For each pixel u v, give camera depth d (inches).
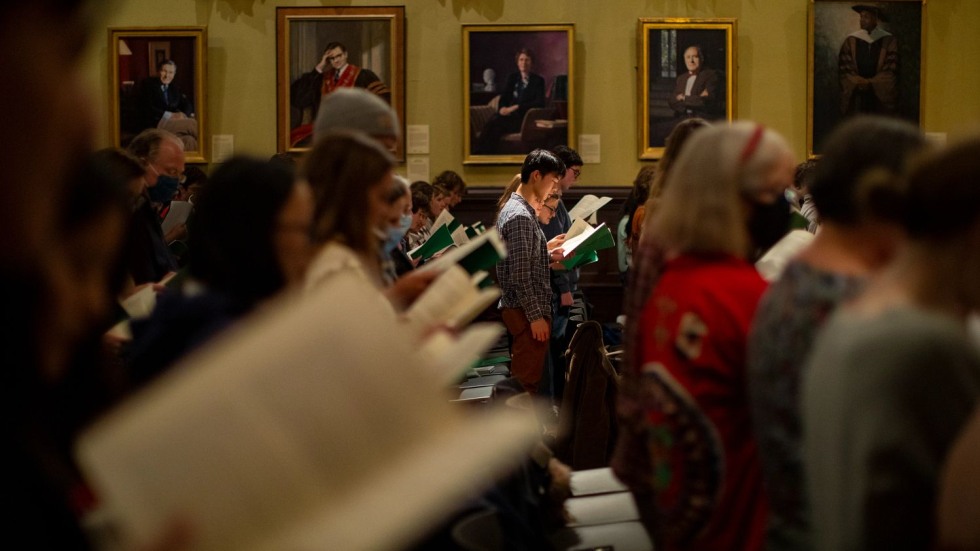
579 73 466.6
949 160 69.9
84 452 48.3
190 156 462.6
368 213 126.9
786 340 89.3
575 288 358.6
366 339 51.9
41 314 47.5
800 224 130.0
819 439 73.7
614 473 114.7
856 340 70.3
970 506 62.4
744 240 105.9
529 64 462.9
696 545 99.7
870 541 67.9
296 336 51.1
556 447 237.1
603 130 467.2
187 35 459.5
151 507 47.7
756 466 99.9
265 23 464.1
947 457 67.2
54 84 39.1
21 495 47.1
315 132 151.6
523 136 465.1
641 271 117.4
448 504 46.8
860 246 90.9
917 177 71.2
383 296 116.3
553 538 144.3
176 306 89.8
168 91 461.1
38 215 39.5
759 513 99.2
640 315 113.1
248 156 102.0
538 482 143.5
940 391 67.6
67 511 49.8
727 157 105.2
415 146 467.8
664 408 100.3
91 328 76.9
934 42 463.8
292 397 50.0
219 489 48.2
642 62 460.8
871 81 462.3
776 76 464.8
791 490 88.9
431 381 52.2
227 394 49.4
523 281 286.7
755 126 108.3
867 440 68.0
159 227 209.2
